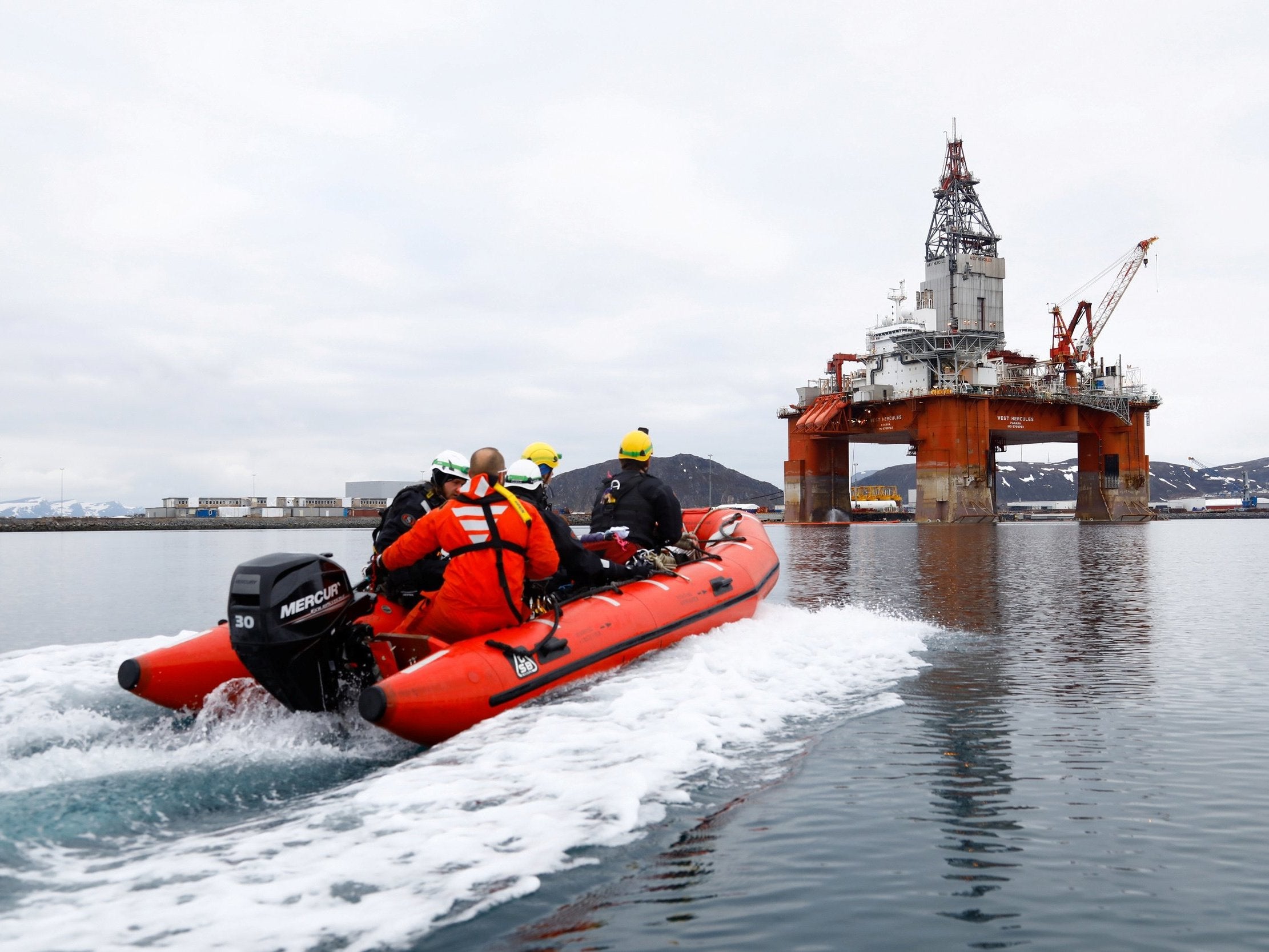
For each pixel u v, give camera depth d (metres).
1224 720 5.43
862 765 4.38
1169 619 10.88
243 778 4.27
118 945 2.38
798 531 65.94
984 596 13.91
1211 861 3.18
